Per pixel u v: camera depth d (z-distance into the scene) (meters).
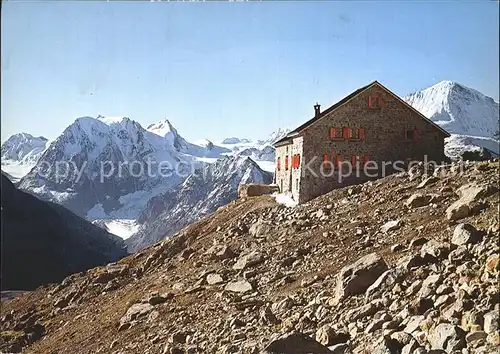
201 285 25.73
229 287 23.64
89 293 36.72
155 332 20.66
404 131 44.91
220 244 34.22
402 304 13.48
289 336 12.14
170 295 25.47
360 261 16.98
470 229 16.17
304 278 21.52
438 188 29.27
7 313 38.16
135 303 26.67
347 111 43.75
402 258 17.48
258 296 21.27
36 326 32.19
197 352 16.08
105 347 21.78
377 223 26.59
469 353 9.61
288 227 31.61
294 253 25.69
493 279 12.20
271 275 23.94
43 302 38.84
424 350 9.95
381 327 12.45
